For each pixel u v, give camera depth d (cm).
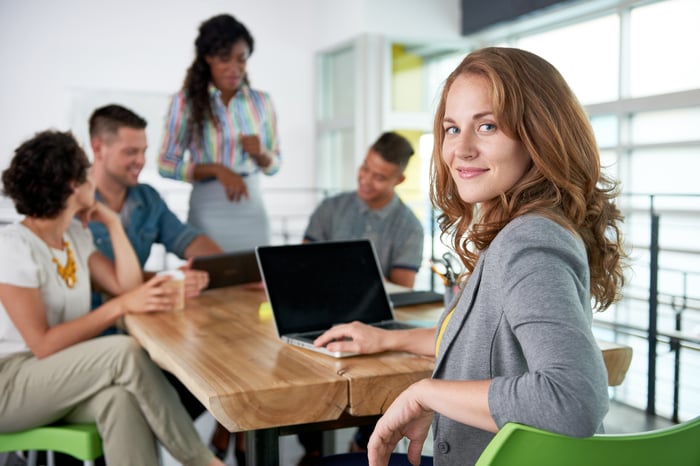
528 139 83
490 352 83
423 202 536
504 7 475
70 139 178
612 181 94
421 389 82
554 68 86
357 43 519
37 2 520
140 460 155
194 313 179
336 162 581
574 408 66
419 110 534
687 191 379
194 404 240
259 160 318
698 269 358
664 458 71
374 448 89
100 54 541
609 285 95
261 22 588
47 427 158
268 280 151
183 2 562
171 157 306
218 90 310
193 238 255
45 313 168
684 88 378
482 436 87
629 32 410
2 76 514
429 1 524
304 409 112
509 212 85
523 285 73
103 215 203
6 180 173
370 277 166
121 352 155
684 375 308
